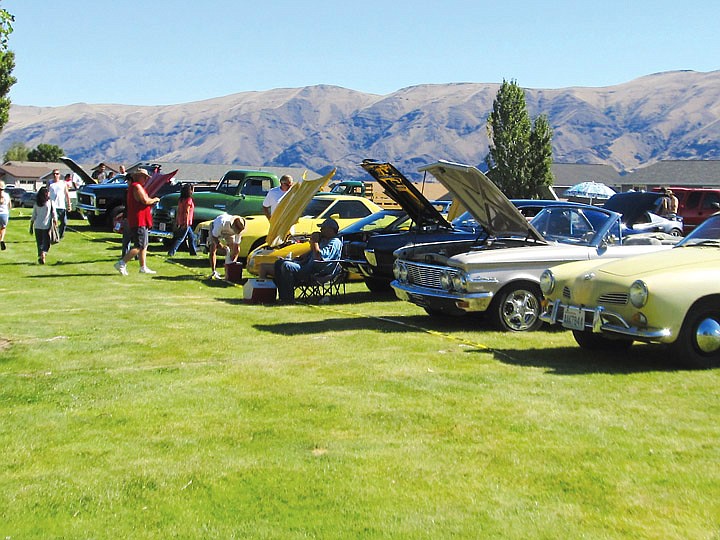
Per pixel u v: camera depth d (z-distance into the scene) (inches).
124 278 570.3
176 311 423.5
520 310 373.4
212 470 195.2
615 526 165.8
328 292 476.4
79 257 693.3
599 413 237.6
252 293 461.4
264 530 165.2
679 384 271.6
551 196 2506.2
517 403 247.4
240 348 327.9
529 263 372.2
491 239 410.3
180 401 250.2
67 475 192.4
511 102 2506.2
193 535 163.5
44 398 252.7
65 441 215.3
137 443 213.8
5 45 825.5
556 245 387.9
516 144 2490.2
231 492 183.3
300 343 339.3
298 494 182.1
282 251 503.2
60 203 813.2
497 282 368.5
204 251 637.3
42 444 212.8
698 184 2511.1
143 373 283.7
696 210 1039.6
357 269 494.9
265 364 298.0
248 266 514.9
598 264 321.4
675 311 284.8
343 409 241.6
